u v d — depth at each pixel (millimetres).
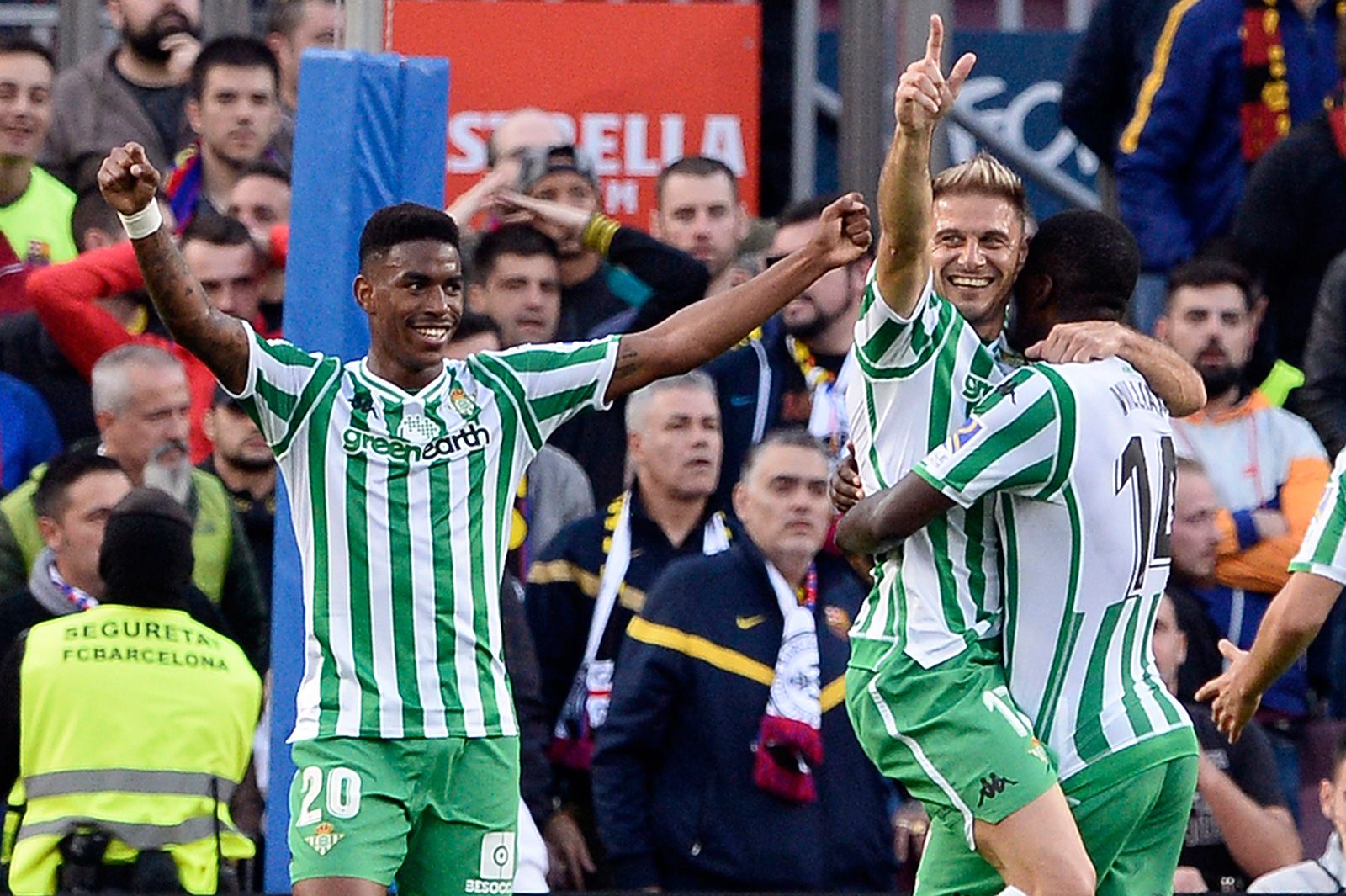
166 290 14234
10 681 17375
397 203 18047
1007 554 13922
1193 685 19156
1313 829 19359
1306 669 20531
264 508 20062
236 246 21016
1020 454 13633
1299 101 23141
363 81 17922
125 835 17078
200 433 21281
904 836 18828
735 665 18094
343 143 17875
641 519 19391
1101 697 14008
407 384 14906
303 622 17594
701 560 18469
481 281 21250
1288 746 19688
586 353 15195
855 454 14609
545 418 15148
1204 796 18234
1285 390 21625
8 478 20922
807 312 20500
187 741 17359
